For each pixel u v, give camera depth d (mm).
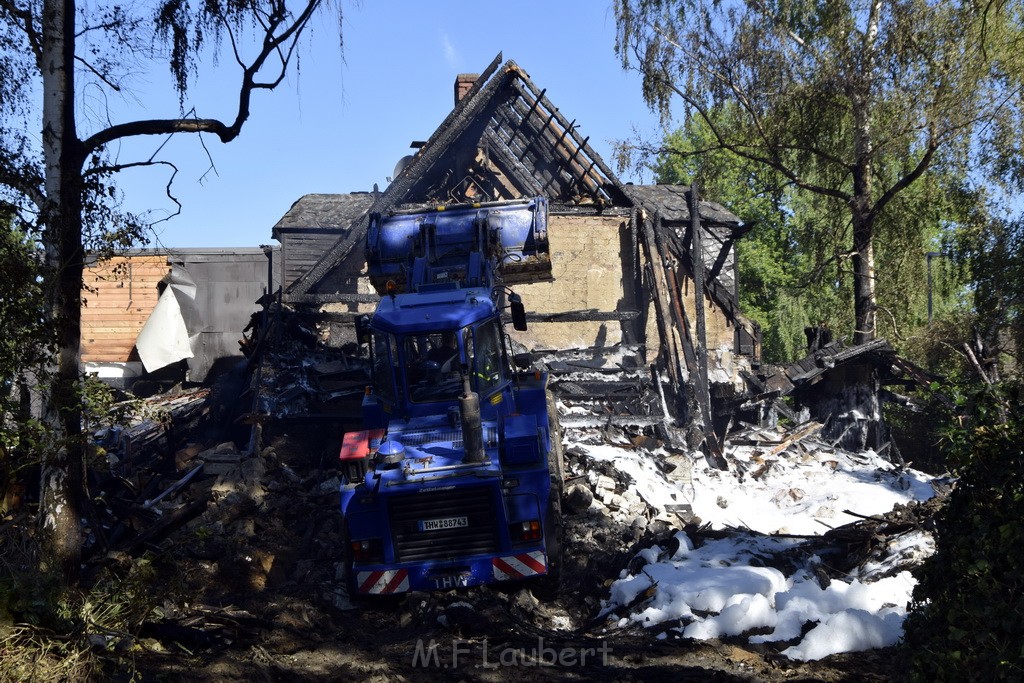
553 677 6883
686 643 7633
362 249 19359
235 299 25484
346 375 15836
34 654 5762
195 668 6688
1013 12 21469
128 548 9820
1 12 7922
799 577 8891
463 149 20109
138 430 15656
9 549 7324
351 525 8711
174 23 8781
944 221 27062
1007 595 5289
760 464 16641
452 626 8141
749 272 42562
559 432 11734
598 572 9711
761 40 22922
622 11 23516
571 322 19891
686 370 18609
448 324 9344
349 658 7398
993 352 20766
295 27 9000
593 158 19609
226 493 11281
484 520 8602
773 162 24938
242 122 8914
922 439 22531
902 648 6109
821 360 21203
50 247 7602
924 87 22000
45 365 7387
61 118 7914
